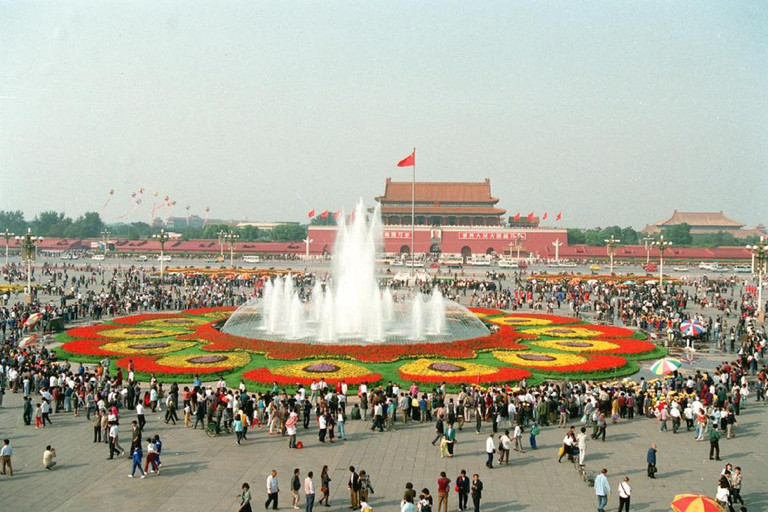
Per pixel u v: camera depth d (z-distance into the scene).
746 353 51.41
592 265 164.88
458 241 195.88
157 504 23.39
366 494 23.25
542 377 43.84
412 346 49.91
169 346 52.19
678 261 188.00
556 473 27.20
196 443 30.64
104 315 74.12
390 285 103.56
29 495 24.12
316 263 172.00
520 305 85.50
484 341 53.66
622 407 36.12
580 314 79.88
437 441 31.25
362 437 31.80
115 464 27.62
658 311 74.50
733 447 30.78
